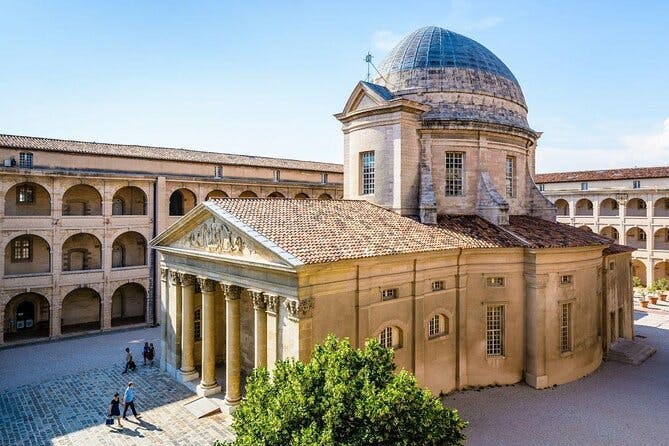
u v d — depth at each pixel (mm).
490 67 36656
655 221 66750
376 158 33594
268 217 25375
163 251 31641
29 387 30594
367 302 23516
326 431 12891
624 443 22172
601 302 35625
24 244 44562
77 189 46656
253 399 15273
